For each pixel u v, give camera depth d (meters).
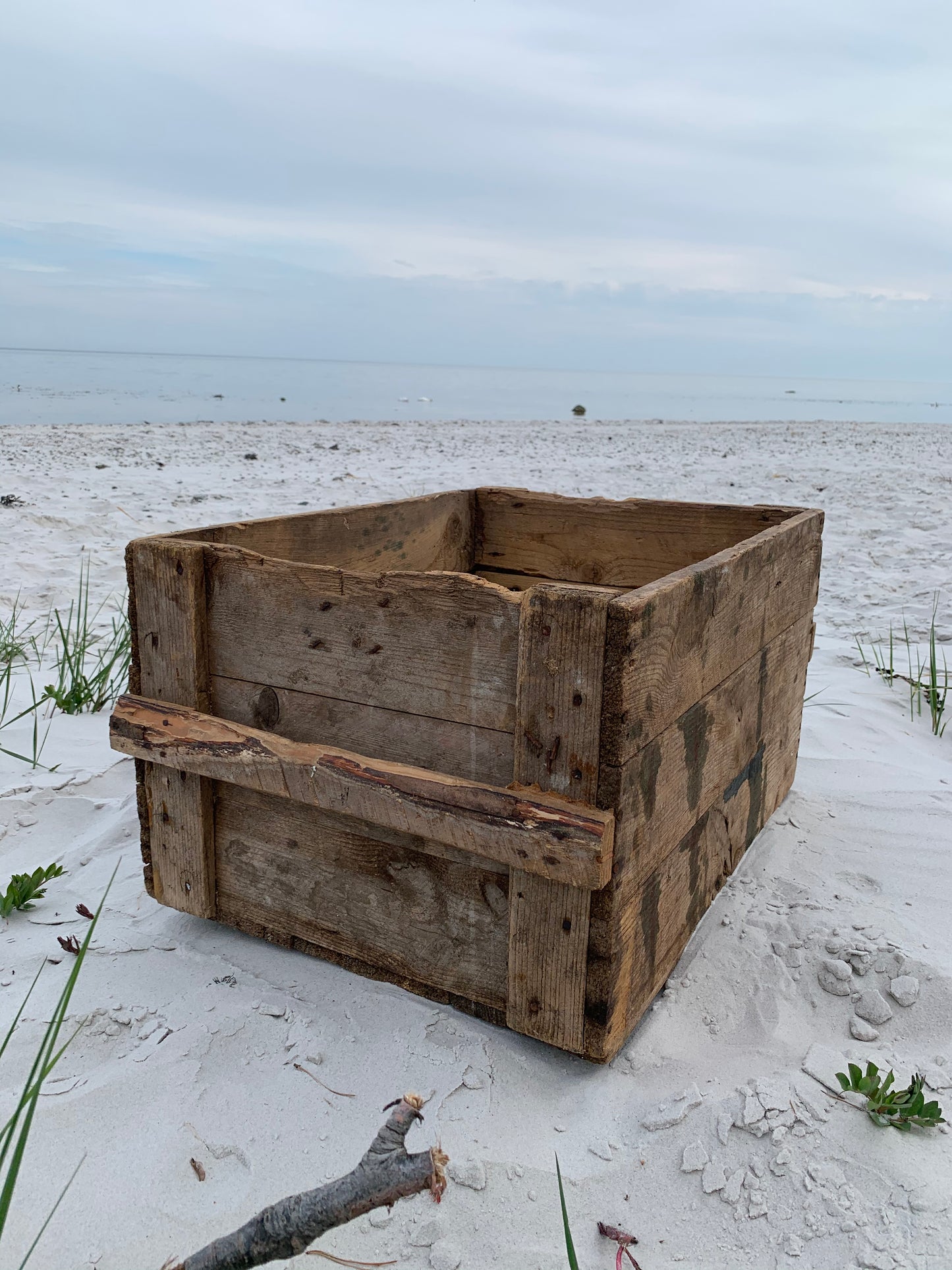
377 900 1.90
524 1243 1.41
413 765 1.80
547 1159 1.55
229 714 2.03
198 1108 1.64
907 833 2.73
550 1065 1.76
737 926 2.22
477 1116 1.63
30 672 3.88
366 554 2.83
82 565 5.68
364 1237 1.41
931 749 3.46
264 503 7.99
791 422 24.30
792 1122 1.61
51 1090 1.66
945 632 4.87
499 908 1.75
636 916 1.72
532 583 3.39
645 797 1.68
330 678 1.87
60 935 2.14
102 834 2.62
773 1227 1.44
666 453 13.79
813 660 4.51
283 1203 1.03
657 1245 1.41
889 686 4.12
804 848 2.64
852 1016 1.94
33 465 9.61
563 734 1.59
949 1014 1.92
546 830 1.58
